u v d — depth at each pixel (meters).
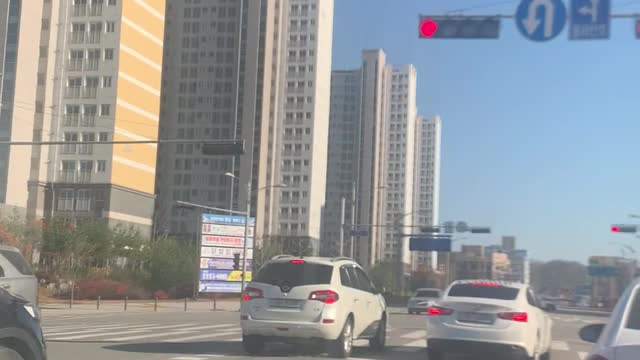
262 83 143.62
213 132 140.62
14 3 78.94
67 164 83.19
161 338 17.34
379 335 15.76
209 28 143.00
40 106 83.06
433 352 13.29
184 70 143.25
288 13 148.62
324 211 143.50
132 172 85.50
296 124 145.25
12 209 67.50
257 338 13.99
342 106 131.62
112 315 31.77
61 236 53.19
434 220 137.25
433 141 137.75
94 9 85.19
